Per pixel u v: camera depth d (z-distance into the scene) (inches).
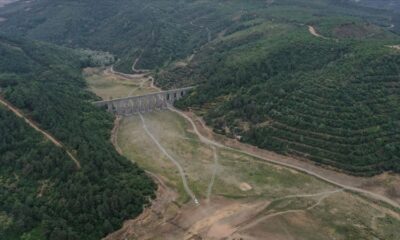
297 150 6953.7
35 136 6053.2
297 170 6653.5
